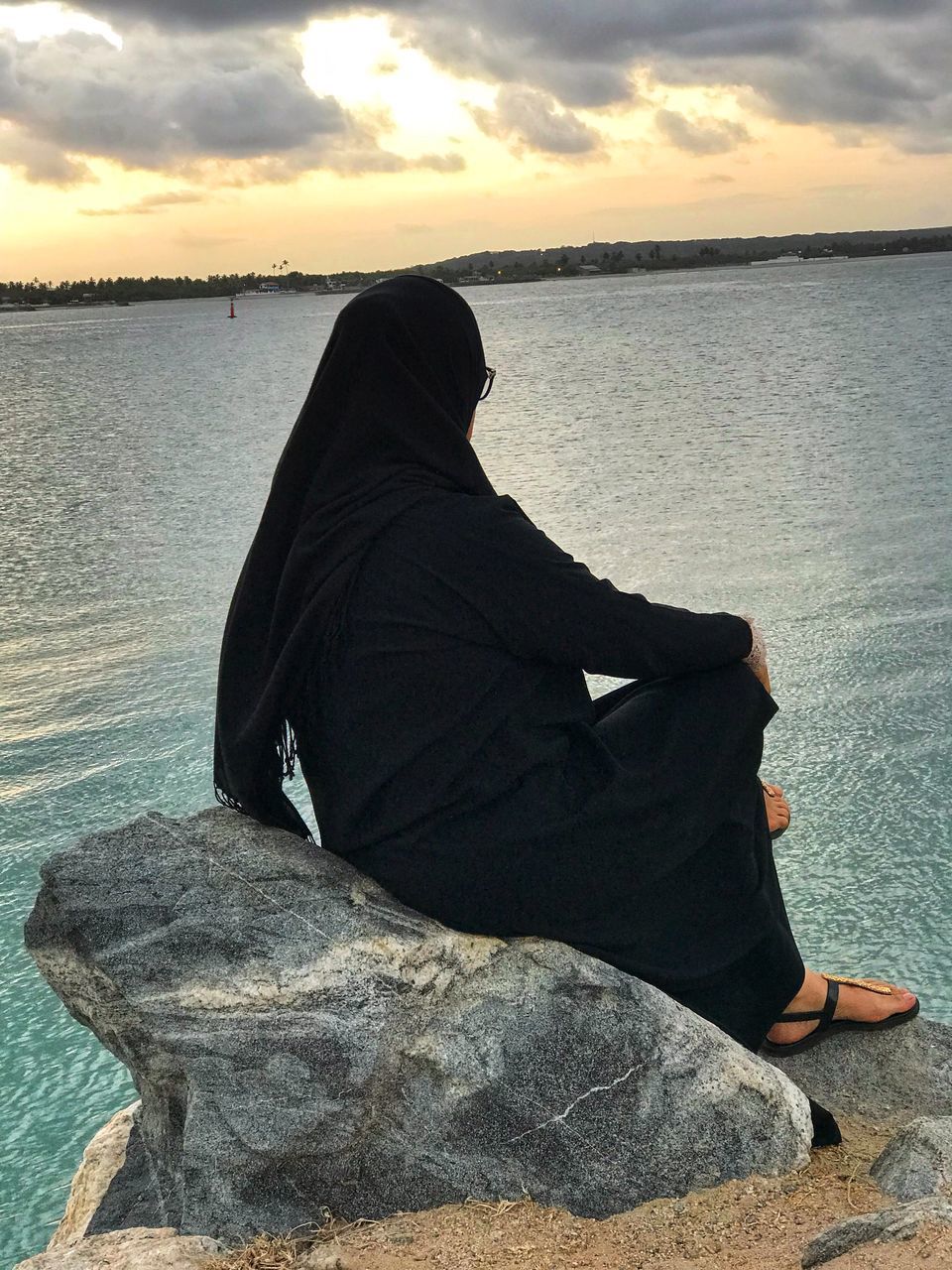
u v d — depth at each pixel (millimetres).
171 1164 2322
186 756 9000
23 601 14531
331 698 2270
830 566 14000
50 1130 4934
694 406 37250
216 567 16391
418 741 2229
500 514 2256
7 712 10156
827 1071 2746
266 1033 2148
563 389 46531
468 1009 2221
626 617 2271
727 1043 2309
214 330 160875
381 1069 2164
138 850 2365
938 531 15562
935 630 11125
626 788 2307
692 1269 1982
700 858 2441
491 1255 2062
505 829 2227
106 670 11344
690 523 17438
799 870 6977
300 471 2334
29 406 52906
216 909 2234
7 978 6051
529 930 2281
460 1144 2205
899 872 6883
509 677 2250
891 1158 2248
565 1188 2207
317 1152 2170
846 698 9547
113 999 2209
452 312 2328
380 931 2213
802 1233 2055
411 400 2277
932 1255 1680
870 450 24266
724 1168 2248
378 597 2230
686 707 2432
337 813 2291
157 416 44500
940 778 8008
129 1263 1957
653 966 2359
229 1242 2162
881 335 66750
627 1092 2219
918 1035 2820
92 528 20188
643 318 118062
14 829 7797
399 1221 2178
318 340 112250
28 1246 4309
